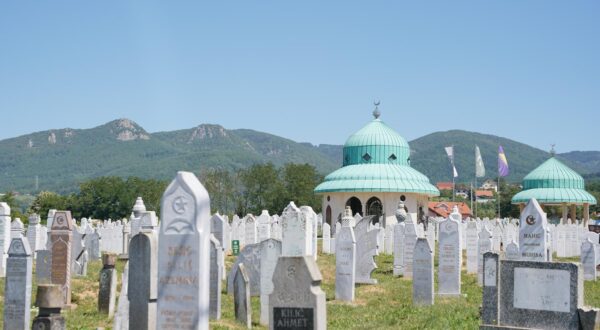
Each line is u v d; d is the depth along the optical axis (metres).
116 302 22.67
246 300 20.05
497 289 18.27
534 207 22.28
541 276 17.80
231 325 19.84
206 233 13.68
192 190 13.59
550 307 17.62
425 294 25.20
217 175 104.75
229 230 44.97
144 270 14.73
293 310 14.33
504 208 115.31
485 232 32.28
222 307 23.33
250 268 26.12
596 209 128.12
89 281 28.00
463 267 40.00
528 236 22.30
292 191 102.62
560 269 17.55
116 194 100.00
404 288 30.03
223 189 103.81
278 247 20.61
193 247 13.55
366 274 31.70
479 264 32.19
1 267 31.53
